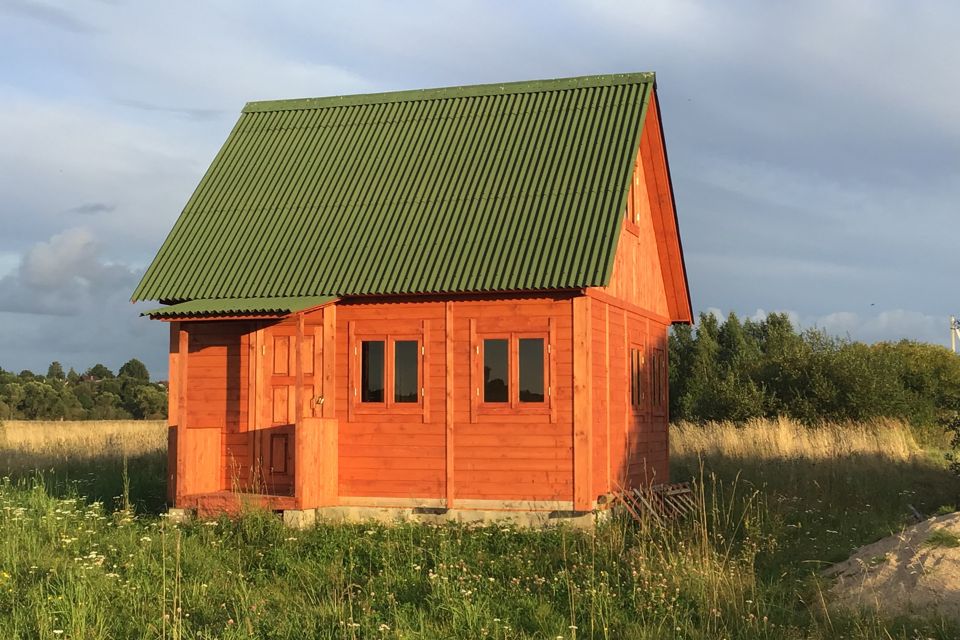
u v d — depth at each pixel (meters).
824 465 23.69
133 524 15.80
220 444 17.75
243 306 16.41
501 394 16.56
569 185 17.61
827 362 37.97
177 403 17.81
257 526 14.99
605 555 13.27
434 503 16.59
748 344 57.38
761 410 37.62
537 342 16.48
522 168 18.31
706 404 39.53
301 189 19.45
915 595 11.16
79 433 33.12
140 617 10.45
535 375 16.47
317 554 13.93
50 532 14.48
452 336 16.78
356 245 17.86
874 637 9.80
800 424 34.62
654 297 22.41
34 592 10.84
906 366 40.81
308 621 10.27
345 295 16.97
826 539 15.47
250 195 19.62
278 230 18.69
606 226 16.61
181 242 18.95
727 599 11.19
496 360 16.62
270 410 17.53
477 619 10.39
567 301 16.36
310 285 17.25
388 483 16.86
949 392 39.09
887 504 18.83
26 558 12.82
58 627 10.03
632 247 20.17
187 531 15.23
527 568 12.93
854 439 28.27
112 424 41.59
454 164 18.92
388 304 17.08
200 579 12.24
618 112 18.77
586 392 16.19
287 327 17.55
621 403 18.81
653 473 21.08
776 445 27.41
